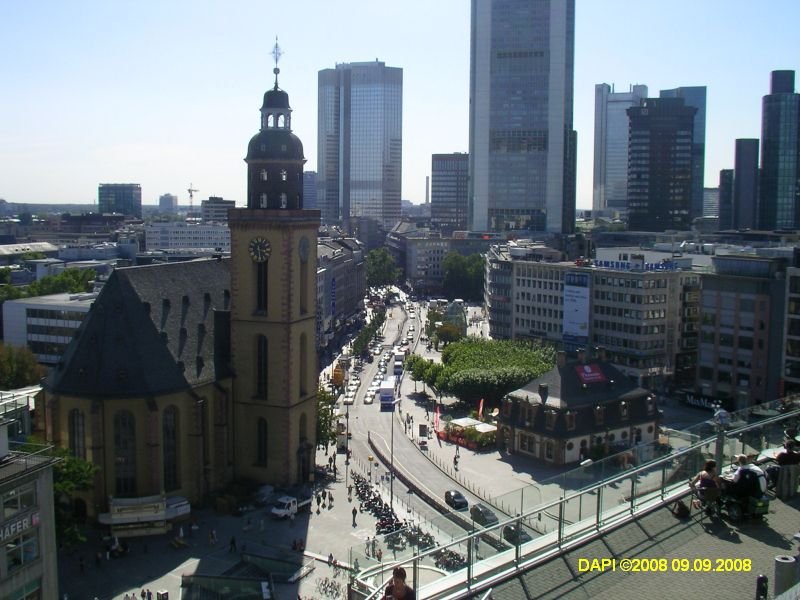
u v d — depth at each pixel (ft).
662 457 117.19
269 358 441.68
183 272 460.14
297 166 439.63
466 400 638.12
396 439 574.97
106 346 403.95
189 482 419.74
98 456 393.50
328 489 454.40
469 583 93.56
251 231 436.35
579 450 507.30
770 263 624.18
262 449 451.12
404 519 389.19
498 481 476.54
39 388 447.01
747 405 631.15
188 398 416.26
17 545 215.10
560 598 88.99
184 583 329.93
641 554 97.40
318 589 327.67
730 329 641.40
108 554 358.64
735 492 105.50
